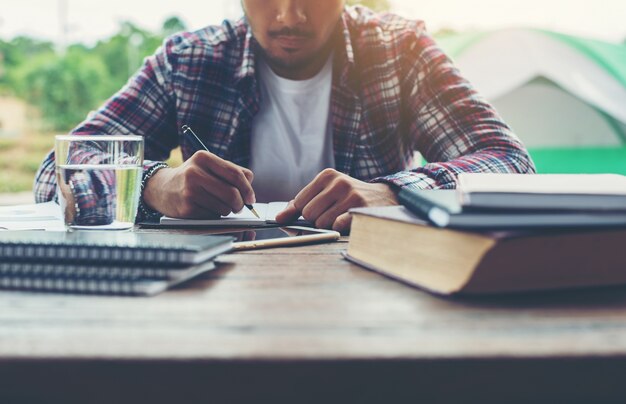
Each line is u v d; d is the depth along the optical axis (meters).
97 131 1.68
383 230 0.72
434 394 0.44
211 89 1.75
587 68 5.24
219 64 1.76
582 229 0.62
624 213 0.63
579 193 0.62
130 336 0.48
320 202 1.09
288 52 1.68
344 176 1.13
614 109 5.01
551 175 0.79
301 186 1.83
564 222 0.61
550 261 0.62
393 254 0.70
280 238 0.93
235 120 1.75
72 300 0.59
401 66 1.76
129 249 0.64
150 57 1.80
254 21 1.68
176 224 1.13
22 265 0.64
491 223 0.60
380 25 1.81
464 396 0.44
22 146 13.70
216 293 0.62
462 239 0.60
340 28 1.77
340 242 0.97
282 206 1.37
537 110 5.98
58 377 0.43
